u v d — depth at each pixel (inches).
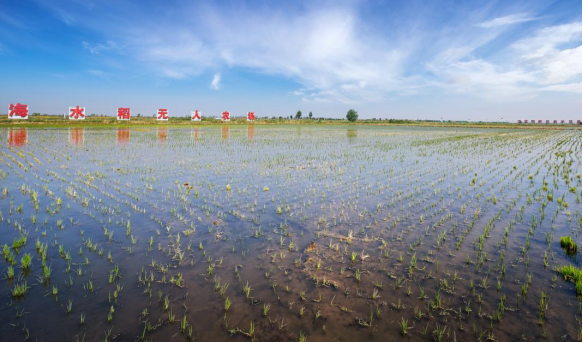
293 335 158.4
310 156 827.4
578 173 592.7
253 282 205.8
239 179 528.4
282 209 365.4
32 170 571.5
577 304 183.8
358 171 613.3
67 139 1217.4
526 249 258.8
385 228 306.8
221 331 160.4
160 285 201.2
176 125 2910.9
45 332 157.4
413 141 1342.3
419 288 201.6
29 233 280.8
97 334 157.0
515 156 848.3
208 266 226.4
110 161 697.0
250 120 3757.4
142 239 272.7
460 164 709.9
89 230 291.1
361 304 184.2
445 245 267.7
